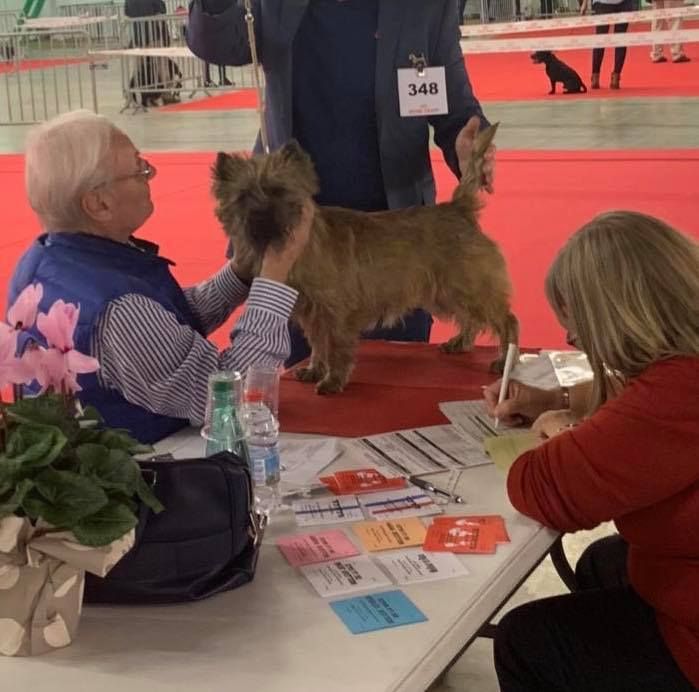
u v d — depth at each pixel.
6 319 1.77
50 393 1.67
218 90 16.56
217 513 1.71
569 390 2.57
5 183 9.55
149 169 2.60
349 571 1.82
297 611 1.70
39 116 14.67
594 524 1.92
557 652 2.03
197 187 8.93
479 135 3.35
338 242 3.06
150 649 1.60
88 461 1.55
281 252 2.76
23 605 1.56
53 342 1.65
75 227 2.51
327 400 2.88
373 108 3.58
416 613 1.68
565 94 13.66
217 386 2.06
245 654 1.58
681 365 1.87
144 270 2.58
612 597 2.09
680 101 12.29
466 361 3.25
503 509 2.07
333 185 3.68
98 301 2.32
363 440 2.49
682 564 1.91
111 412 2.42
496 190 8.03
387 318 3.26
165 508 1.68
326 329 3.03
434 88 3.56
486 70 17.22
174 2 19.09
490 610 1.74
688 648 1.91
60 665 1.56
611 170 8.55
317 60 3.54
